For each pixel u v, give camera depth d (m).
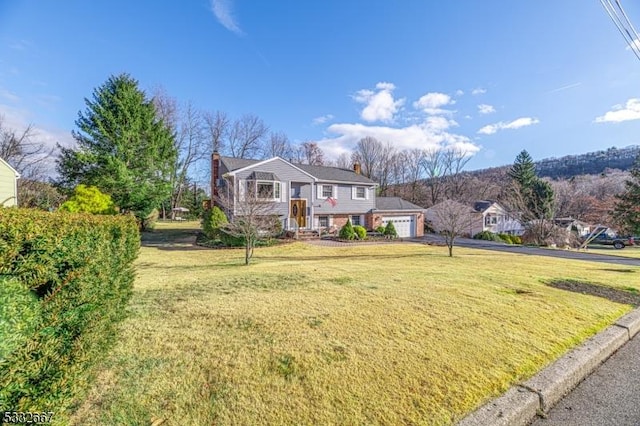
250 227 10.40
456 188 40.84
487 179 44.62
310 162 43.16
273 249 14.28
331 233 20.66
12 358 1.41
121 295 3.01
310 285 5.50
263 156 38.38
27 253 1.54
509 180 41.00
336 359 2.72
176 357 2.72
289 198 19.42
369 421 1.99
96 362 2.20
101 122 18.59
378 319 3.68
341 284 5.57
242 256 12.18
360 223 23.78
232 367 2.57
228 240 14.70
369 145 42.38
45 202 18.41
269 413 2.04
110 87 19.28
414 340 3.13
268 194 15.64
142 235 19.42
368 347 2.96
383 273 6.91
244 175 17.89
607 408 2.39
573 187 33.38
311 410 2.08
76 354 1.81
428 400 2.21
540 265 9.48
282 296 4.70
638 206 27.83
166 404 2.09
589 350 3.17
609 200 30.97
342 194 22.59
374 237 20.42
